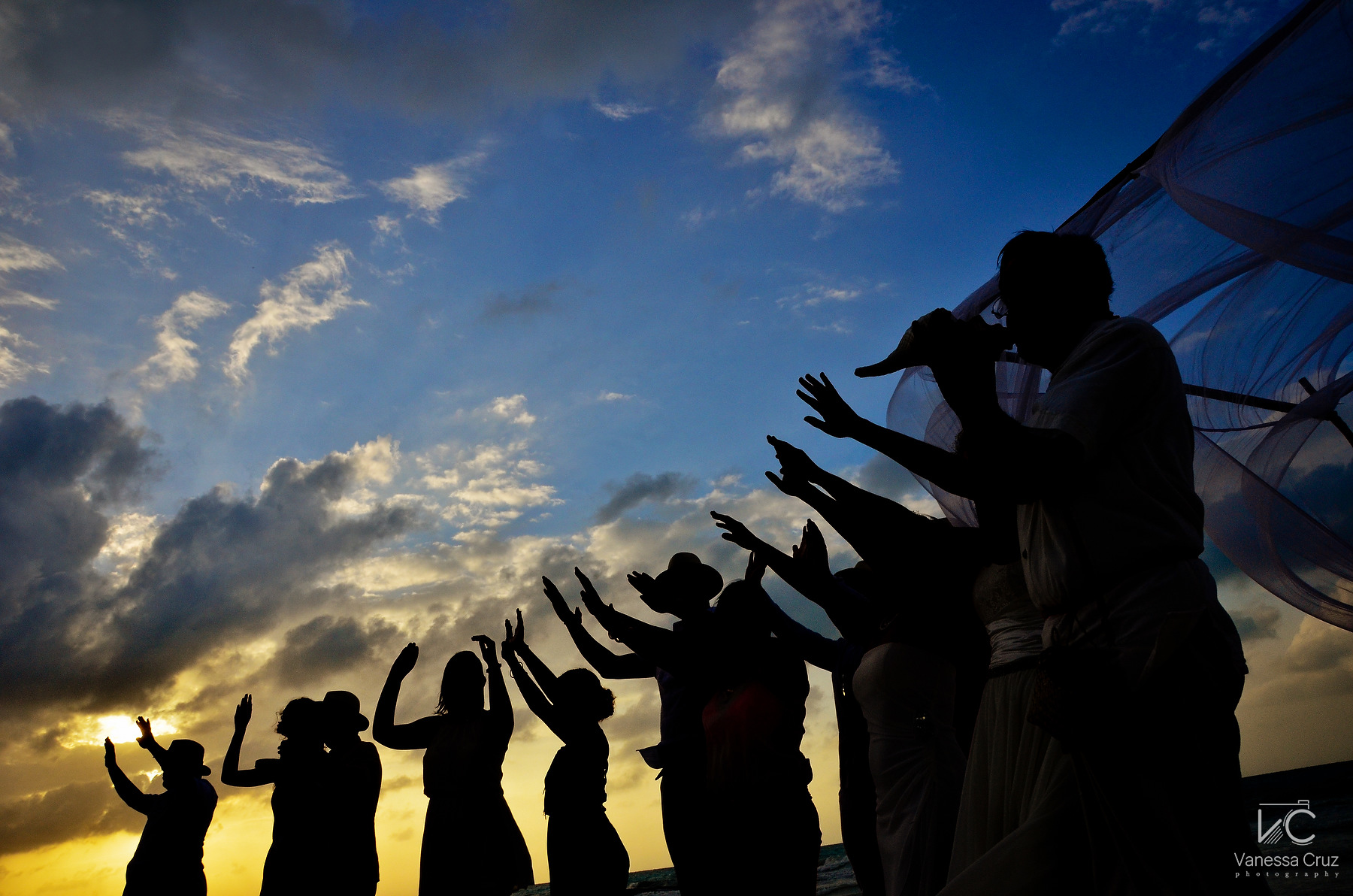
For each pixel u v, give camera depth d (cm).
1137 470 163
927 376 309
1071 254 186
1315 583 284
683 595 464
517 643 588
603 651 546
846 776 380
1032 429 158
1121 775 148
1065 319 185
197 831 672
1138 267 269
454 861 534
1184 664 151
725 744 387
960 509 294
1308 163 192
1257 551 295
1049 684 158
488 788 556
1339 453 282
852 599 342
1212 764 148
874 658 319
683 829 426
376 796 580
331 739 593
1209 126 212
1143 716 149
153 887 642
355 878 555
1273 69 199
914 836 294
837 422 181
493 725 571
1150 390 164
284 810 571
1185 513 164
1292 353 293
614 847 496
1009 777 192
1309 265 197
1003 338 172
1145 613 157
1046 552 170
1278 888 336
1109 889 149
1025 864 158
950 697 313
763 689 393
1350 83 186
